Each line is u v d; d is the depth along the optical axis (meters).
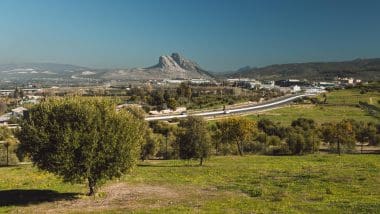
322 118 164.38
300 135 93.88
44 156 37.25
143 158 76.44
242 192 41.12
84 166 37.25
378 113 176.50
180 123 127.19
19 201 38.62
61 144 36.53
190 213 31.52
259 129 128.50
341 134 92.88
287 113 182.88
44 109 38.16
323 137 99.56
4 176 55.72
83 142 36.94
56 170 37.03
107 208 34.59
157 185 46.16
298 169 58.22
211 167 63.84
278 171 56.25
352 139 94.25
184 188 44.00
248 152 96.06
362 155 83.12
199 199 37.75
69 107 37.97
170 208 33.75
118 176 39.09
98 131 37.75
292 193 39.44
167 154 86.31
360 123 123.81
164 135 110.75
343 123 95.38
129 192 41.97
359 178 46.81
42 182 49.72
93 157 37.28
